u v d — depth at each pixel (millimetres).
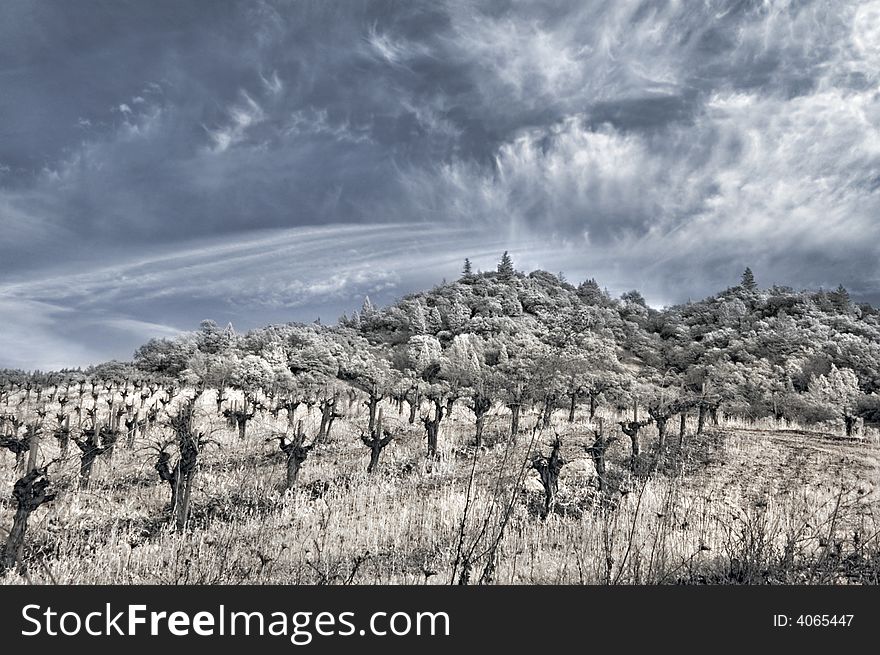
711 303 160250
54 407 46312
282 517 17062
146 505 19281
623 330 133375
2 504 18219
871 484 20891
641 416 40000
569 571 11797
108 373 94438
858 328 116750
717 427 33812
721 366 79500
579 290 190500
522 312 155000
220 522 16891
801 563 11500
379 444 24094
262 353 90125
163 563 12930
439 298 163000
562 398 41750
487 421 34031
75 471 22891
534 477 21047
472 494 18234
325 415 30844
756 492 19078
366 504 18422
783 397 61375
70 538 15742
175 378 88188
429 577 11836
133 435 28641
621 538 13750
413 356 104875
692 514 15586
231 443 29625
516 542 14031
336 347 110375
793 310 137000
